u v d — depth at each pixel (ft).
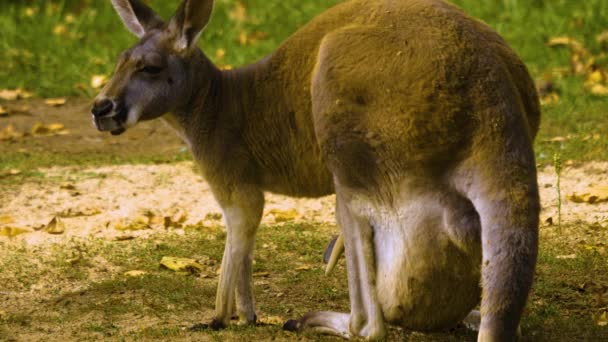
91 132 64.95
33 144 62.54
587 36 73.72
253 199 33.91
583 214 44.86
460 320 29.91
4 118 67.87
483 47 28.19
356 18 31.09
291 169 33.55
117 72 33.37
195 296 37.35
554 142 55.62
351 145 28.96
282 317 34.96
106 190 52.16
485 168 26.73
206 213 48.42
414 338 31.65
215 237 44.50
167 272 40.22
